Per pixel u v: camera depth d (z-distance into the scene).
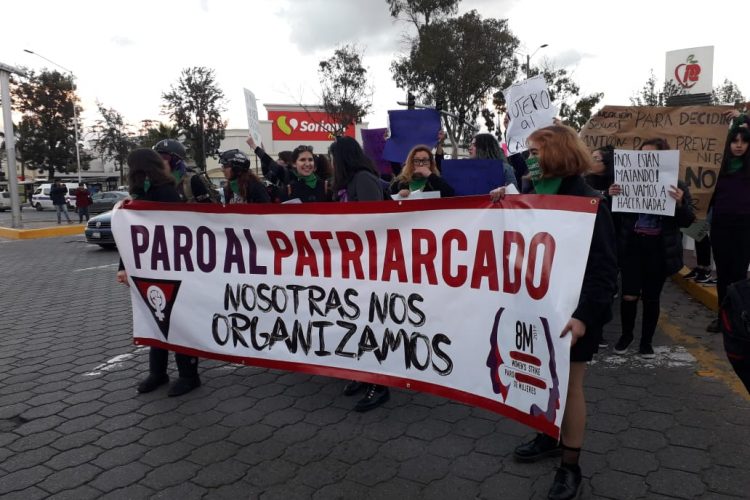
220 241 3.82
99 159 71.19
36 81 60.00
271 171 6.37
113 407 3.87
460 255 2.98
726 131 5.85
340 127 33.88
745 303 2.21
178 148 4.86
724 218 4.50
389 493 2.75
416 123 5.68
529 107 5.19
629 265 4.45
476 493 2.72
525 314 2.63
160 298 4.05
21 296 8.10
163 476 2.96
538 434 3.05
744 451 2.97
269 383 4.27
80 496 2.79
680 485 2.69
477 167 4.33
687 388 3.84
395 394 3.99
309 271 3.57
